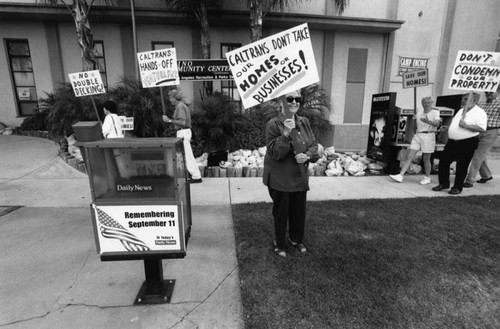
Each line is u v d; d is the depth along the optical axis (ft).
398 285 8.24
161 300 7.68
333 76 32.09
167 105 23.48
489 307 7.60
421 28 32.30
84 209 13.87
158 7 28.30
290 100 8.72
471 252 10.05
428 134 17.95
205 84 27.63
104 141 6.38
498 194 16.61
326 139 30.40
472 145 15.69
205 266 9.27
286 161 9.04
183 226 6.70
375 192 16.88
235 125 22.86
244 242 10.58
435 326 6.92
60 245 10.57
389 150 20.63
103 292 8.09
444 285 8.34
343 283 8.27
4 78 31.01
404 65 32.58
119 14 26.61
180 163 7.05
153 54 16.99
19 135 30.63
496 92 17.28
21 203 14.61
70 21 29.30
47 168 20.36
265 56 8.60
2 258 9.72
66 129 23.12
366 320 7.01
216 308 7.48
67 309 7.44
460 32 32.09
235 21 28.60
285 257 9.56
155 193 6.48
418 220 12.55
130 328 6.83
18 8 26.22
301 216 9.71
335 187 17.75
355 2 30.73
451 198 15.65
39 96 31.04
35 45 29.99
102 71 30.40
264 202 14.60
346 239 10.77
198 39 30.01
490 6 29.89
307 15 27.89
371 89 33.06
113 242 6.67
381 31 31.22
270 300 7.63
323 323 6.91
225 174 19.57
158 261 7.56
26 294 7.99
